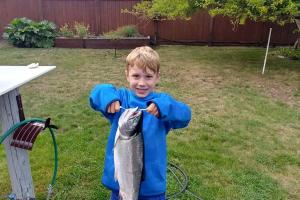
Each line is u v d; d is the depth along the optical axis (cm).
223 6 746
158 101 182
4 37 1137
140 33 1184
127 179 177
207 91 641
